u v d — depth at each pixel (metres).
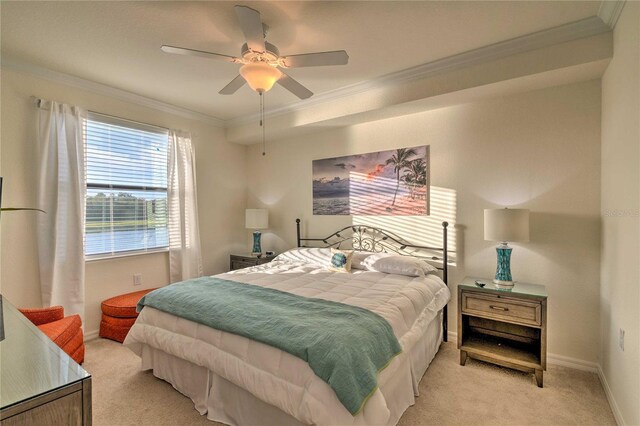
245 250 4.86
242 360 1.72
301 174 4.27
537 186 2.71
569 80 2.50
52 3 1.90
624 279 1.87
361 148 3.73
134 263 3.53
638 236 1.65
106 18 2.07
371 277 2.86
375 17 2.06
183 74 2.94
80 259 2.98
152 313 2.30
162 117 3.79
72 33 2.24
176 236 3.87
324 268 3.27
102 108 3.24
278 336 1.64
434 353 2.71
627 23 1.81
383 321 1.83
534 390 2.23
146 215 3.65
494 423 1.88
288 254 3.75
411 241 3.39
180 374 2.18
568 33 2.20
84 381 0.93
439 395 2.16
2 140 2.62
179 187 3.87
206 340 1.93
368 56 2.58
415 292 2.40
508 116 2.84
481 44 2.41
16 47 2.44
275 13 2.02
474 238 3.02
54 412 0.87
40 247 2.79
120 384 2.31
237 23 2.14
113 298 3.26
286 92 3.37
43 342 1.21
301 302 2.10
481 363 2.62
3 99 2.62
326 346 1.50
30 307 2.77
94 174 3.20
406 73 2.87
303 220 4.26
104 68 2.81
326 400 1.39
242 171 4.82
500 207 2.88
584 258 2.53
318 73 2.90
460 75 2.67
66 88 2.99
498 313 2.45
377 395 1.46
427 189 3.28
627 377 1.79
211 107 3.88
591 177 2.50
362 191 3.73
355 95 3.30
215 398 1.93
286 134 4.21
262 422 1.70
